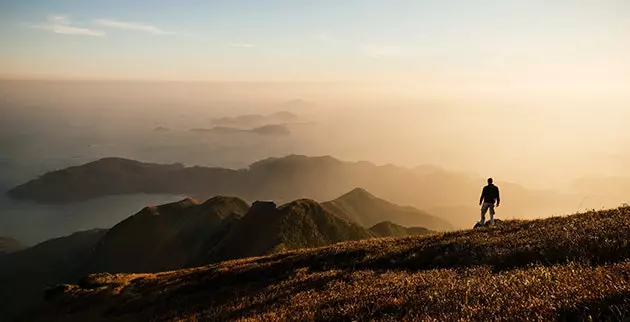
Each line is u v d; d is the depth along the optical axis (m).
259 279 25.00
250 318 12.52
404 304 8.88
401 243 23.22
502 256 13.06
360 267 19.36
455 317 6.43
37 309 43.16
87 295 40.09
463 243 17.27
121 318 26.45
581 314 5.40
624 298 5.26
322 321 9.73
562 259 11.20
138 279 42.28
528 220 21.62
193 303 23.39
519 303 6.25
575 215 18.78
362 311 9.45
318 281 17.62
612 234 11.84
